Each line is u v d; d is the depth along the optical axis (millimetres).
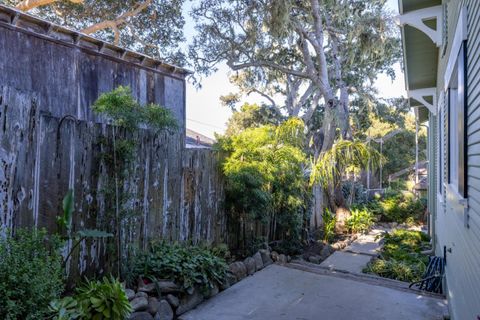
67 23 11367
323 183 8023
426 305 3725
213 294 3857
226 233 5145
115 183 3348
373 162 8578
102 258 3289
